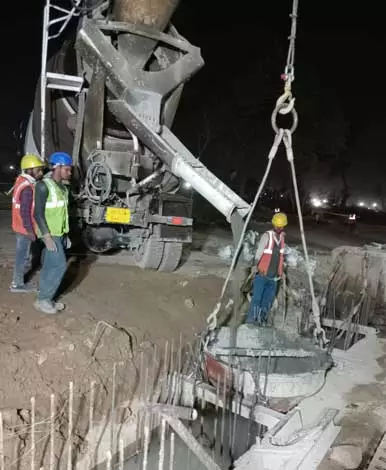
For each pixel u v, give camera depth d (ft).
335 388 14.29
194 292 22.16
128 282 22.27
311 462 10.51
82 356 14.46
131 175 21.75
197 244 38.78
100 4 18.35
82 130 20.63
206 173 17.28
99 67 18.38
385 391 14.21
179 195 22.90
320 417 12.31
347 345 18.29
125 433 12.60
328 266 31.45
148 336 17.12
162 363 15.67
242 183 99.50
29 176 18.12
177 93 19.86
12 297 17.95
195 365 14.89
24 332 15.28
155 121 19.02
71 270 23.18
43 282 16.74
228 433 13.64
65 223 16.76
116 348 15.37
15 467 10.57
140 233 24.31
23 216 17.80
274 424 12.19
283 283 22.07
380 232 74.74
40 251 22.13
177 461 12.19
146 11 17.60
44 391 12.88
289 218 83.61
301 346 15.37
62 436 11.72
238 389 13.26
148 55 18.78
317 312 14.53
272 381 13.11
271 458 10.70
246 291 22.66
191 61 19.17
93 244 24.13
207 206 68.85
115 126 21.25
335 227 74.23
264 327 17.19
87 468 11.29
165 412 12.19
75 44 18.75
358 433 11.89
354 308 20.35
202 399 13.65
